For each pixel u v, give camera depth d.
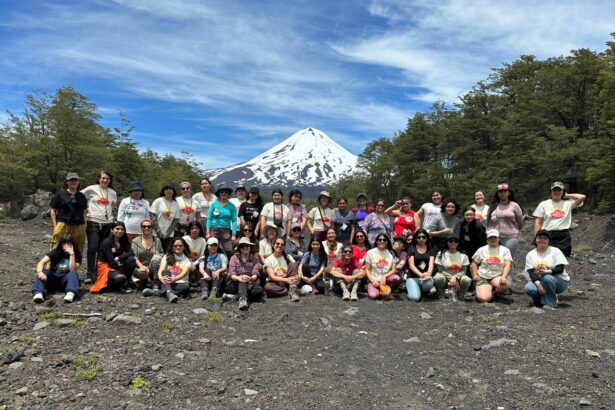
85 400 4.04
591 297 8.35
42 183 32.66
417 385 4.61
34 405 3.91
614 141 25.56
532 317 6.96
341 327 6.50
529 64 44.03
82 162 33.88
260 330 6.39
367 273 8.50
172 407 4.01
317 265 8.94
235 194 10.37
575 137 34.06
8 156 28.77
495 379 4.72
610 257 14.26
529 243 21.17
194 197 9.73
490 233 8.09
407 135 56.03
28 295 7.57
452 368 5.02
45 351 5.09
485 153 44.47
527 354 5.38
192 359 5.12
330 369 5.01
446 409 4.11
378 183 66.00
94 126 34.22
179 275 8.05
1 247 13.41
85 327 6.01
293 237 9.75
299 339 6.01
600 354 5.36
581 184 34.22
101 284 8.03
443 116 54.00
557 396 4.31
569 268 11.91
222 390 4.33
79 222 8.39
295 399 4.26
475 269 8.27
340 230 10.43
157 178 55.38
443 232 8.48
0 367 4.62
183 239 8.24
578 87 35.72
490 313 7.29
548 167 33.06
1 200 30.25
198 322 6.56
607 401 4.18
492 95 45.75
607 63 26.39
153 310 7.01
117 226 8.20
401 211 10.04
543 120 36.75
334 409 4.09
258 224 9.88
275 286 8.45
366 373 4.91
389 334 6.24
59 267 7.68
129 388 4.30
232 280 7.96
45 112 32.16
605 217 21.20
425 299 8.34
